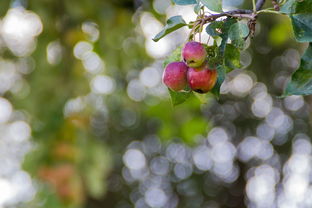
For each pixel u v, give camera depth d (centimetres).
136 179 903
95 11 382
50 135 364
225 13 139
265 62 689
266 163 866
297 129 805
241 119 827
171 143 832
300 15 132
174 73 140
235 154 881
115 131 771
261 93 760
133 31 411
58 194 350
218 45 139
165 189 907
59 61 413
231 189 918
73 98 413
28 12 384
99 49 410
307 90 132
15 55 433
